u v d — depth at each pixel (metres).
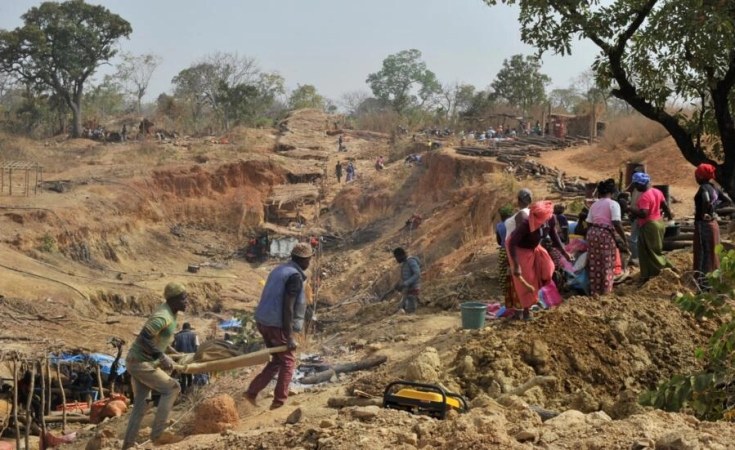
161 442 8.20
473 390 8.35
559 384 8.41
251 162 61.00
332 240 52.56
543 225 9.88
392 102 113.25
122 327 28.42
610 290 11.03
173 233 53.53
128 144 72.50
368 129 83.06
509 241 9.80
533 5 15.99
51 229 42.69
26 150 61.28
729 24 14.91
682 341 9.12
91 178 53.97
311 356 11.92
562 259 11.74
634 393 7.99
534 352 8.72
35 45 76.88
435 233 39.69
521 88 82.44
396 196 53.94
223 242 54.75
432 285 16.53
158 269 47.06
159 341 8.42
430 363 8.68
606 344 8.95
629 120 47.88
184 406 10.62
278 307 9.05
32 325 24.88
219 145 69.00
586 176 41.09
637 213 11.41
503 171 42.72
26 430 16.44
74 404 20.00
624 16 16.02
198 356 8.87
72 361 20.88
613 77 16.92
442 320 13.24
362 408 6.66
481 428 5.67
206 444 7.12
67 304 31.86
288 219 58.31
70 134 81.31
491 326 10.19
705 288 10.67
